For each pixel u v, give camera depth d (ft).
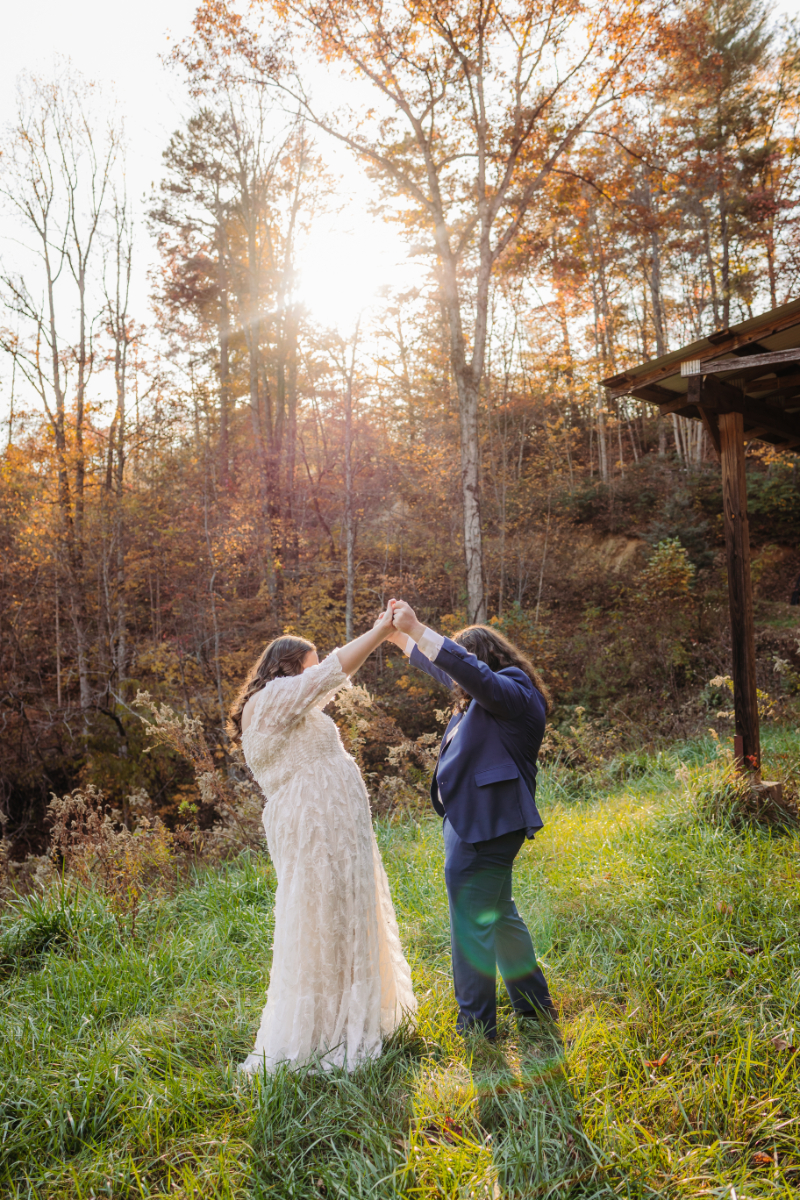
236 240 76.89
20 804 40.60
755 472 61.57
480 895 8.56
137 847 15.55
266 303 73.87
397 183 48.14
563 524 65.31
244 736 9.04
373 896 8.70
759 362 14.32
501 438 72.08
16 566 53.11
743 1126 6.79
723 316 72.79
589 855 13.97
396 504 64.54
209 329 83.15
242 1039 9.12
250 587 60.85
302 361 74.23
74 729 44.70
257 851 18.58
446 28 42.93
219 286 76.59
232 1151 6.91
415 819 19.36
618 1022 8.50
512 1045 8.60
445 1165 6.42
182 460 63.21
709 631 43.11
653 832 14.33
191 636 51.31
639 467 69.67
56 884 14.51
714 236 72.84
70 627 57.21
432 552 60.59
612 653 44.68
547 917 11.41
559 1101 7.14
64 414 62.54
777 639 42.50
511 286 63.21
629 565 58.03
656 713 36.45
